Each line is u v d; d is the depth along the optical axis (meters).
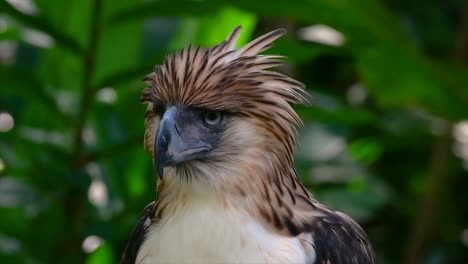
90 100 10.55
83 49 10.39
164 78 7.43
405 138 15.20
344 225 7.75
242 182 7.32
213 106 7.29
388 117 15.05
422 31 16.27
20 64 12.74
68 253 10.78
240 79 7.28
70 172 10.26
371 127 15.21
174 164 7.21
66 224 10.74
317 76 16.66
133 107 11.72
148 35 12.54
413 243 14.34
